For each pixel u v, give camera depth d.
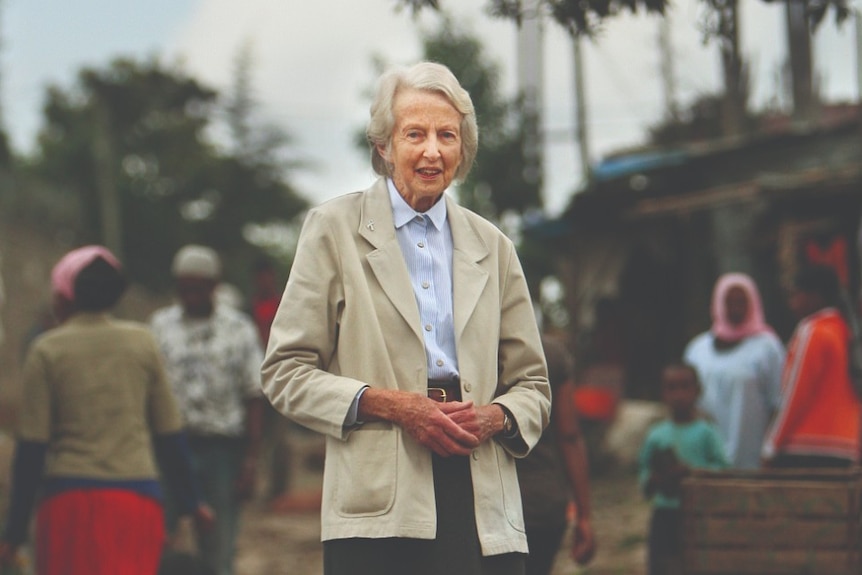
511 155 21.73
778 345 7.66
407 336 3.50
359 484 3.41
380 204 3.63
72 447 5.31
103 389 5.36
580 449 5.54
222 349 7.64
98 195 49.28
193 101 55.62
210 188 54.25
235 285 51.94
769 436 7.33
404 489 3.39
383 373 3.47
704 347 7.85
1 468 13.27
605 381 16.39
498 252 3.74
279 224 57.72
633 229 17.75
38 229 33.66
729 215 15.95
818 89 15.29
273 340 3.55
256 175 56.50
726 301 7.71
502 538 3.48
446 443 3.38
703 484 5.54
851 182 13.42
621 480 14.50
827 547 5.38
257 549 10.83
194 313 7.71
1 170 34.53
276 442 13.59
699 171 15.98
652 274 18.48
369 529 3.38
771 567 5.43
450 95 3.61
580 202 17.00
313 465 18.19
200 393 7.56
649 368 18.36
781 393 7.24
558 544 5.13
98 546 5.20
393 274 3.54
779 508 5.44
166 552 5.71
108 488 5.27
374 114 3.65
